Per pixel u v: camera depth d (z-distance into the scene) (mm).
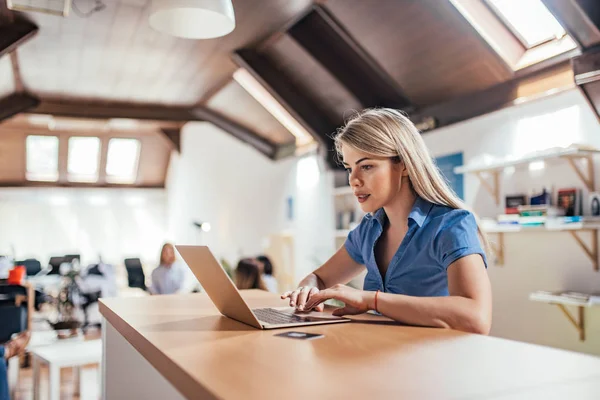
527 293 3521
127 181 12828
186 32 2803
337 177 5828
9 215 11859
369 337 984
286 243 6793
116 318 1388
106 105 7203
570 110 3250
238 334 1051
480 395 618
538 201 3367
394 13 3654
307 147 6348
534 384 658
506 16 3250
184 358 834
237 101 6668
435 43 3676
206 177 9992
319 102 5414
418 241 1303
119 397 1600
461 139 4160
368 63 4363
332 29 4258
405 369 739
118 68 5723
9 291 5262
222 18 2797
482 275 1162
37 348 3426
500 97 3639
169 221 12766
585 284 3135
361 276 5195
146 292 8398
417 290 1317
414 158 1300
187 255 1243
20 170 11578
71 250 12383
